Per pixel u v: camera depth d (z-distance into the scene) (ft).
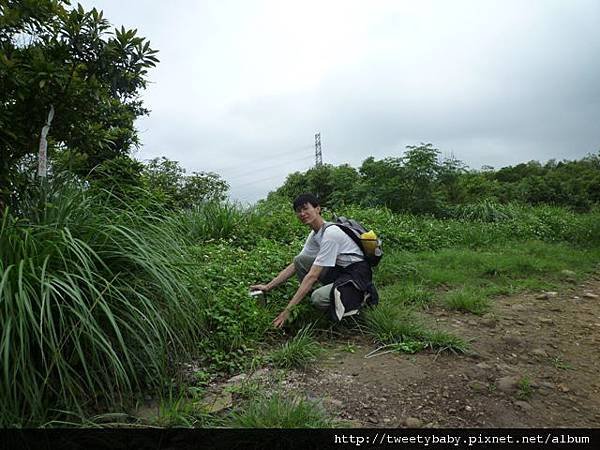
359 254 11.55
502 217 32.53
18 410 6.06
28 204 8.74
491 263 19.01
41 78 8.16
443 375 9.00
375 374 9.00
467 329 11.82
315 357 9.64
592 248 25.25
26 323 6.10
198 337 9.44
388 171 33.42
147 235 9.08
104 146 11.20
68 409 6.49
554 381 9.00
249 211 20.45
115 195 10.35
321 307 11.44
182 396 7.62
